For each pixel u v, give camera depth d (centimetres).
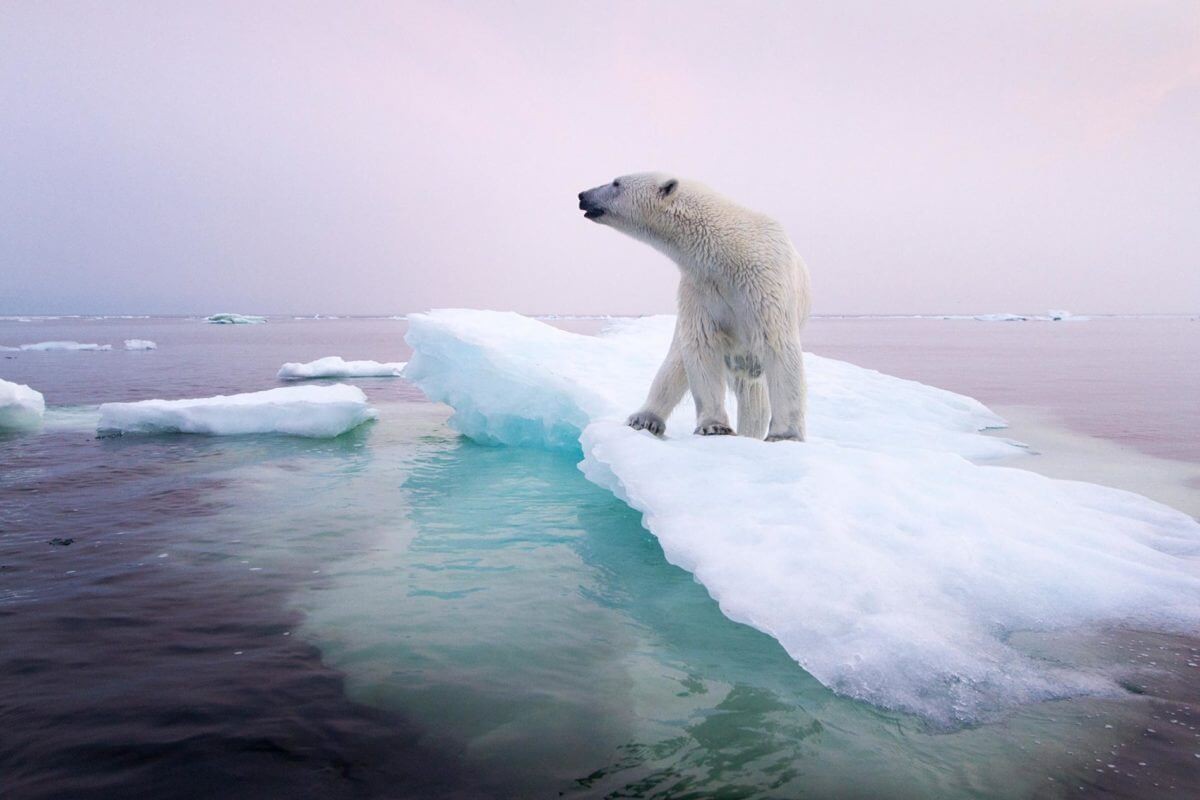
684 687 261
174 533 482
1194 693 247
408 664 281
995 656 268
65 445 843
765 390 555
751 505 373
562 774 206
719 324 518
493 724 235
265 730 229
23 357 2611
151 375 1873
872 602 288
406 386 1683
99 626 317
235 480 661
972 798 193
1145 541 384
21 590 365
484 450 844
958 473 455
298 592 366
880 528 348
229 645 299
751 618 279
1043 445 854
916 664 256
